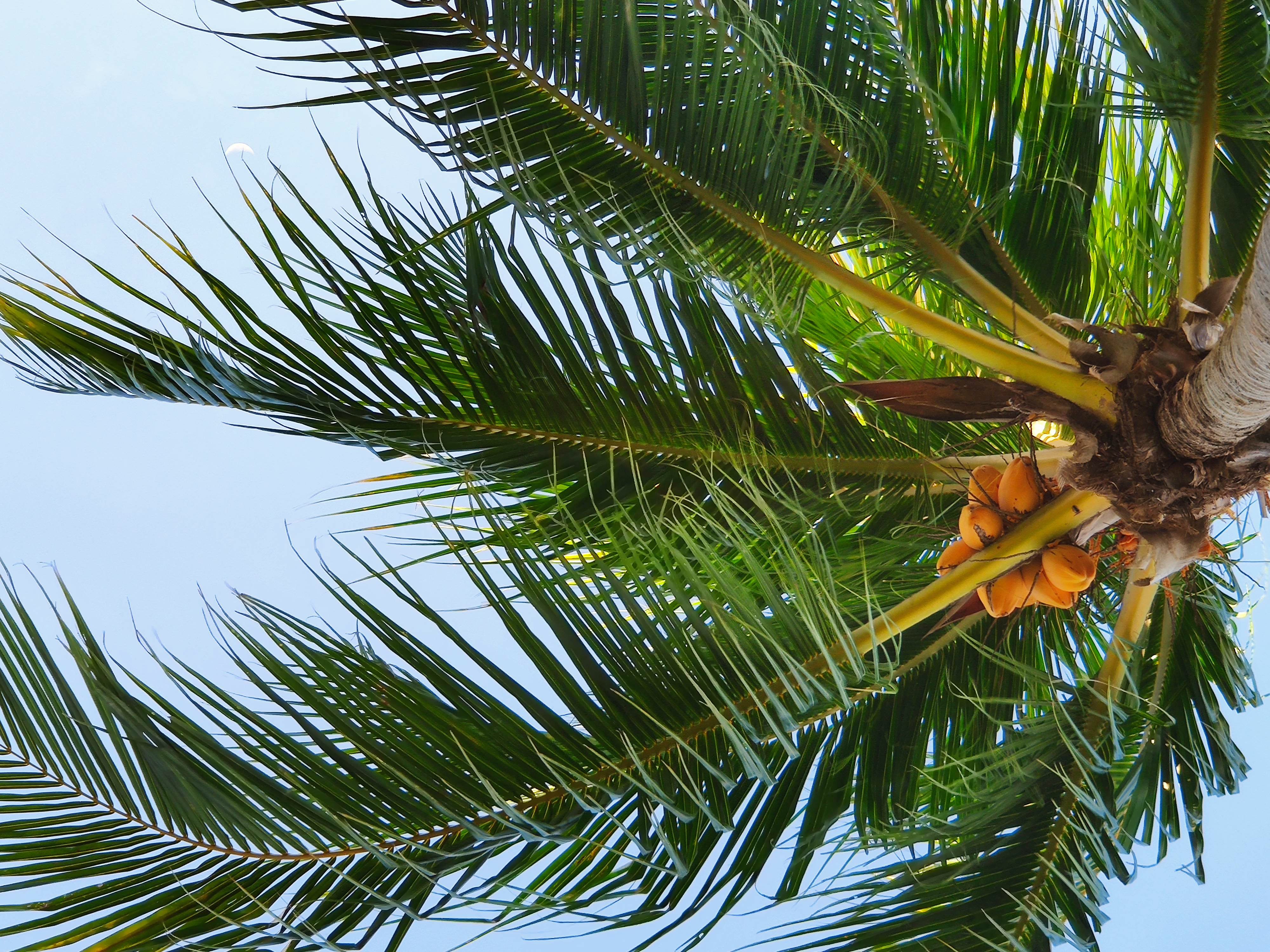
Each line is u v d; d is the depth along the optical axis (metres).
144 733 19.89
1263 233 19.83
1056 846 20.83
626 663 20.41
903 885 20.75
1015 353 20.97
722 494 20.67
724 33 20.81
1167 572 20.86
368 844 19.86
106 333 20.41
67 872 19.83
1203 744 21.20
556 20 20.73
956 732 21.41
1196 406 20.55
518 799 20.19
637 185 21.02
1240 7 20.94
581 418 21.03
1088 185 21.69
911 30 21.52
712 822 20.16
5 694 19.88
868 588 20.39
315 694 20.09
